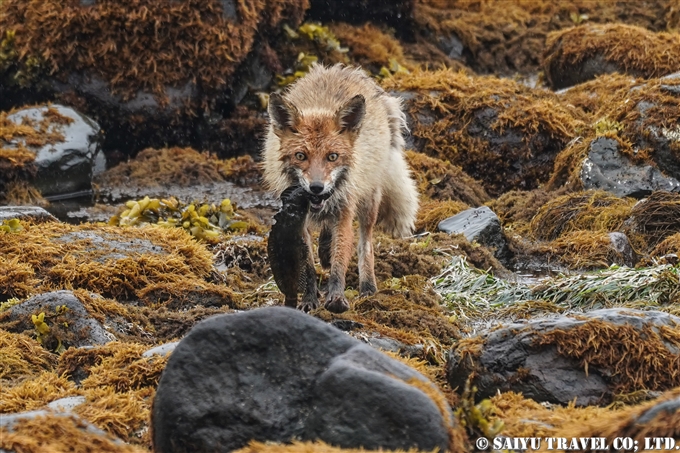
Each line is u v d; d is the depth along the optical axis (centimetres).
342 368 1397
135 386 1825
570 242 3061
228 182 4303
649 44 4791
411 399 1362
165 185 4225
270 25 4903
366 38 5456
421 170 3962
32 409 1662
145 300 2477
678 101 3697
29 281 2473
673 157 3606
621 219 3212
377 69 5281
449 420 1403
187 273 2638
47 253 2605
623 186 3541
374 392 1370
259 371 1451
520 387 1753
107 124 4581
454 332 2273
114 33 4509
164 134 4616
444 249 2914
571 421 1554
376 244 2925
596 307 2475
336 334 1475
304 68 5009
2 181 3966
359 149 2542
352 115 2470
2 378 1956
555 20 6103
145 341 2195
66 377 1934
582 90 4622
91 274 2498
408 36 5788
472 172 4203
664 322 1838
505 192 4144
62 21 4488
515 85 4466
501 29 6003
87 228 2886
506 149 4156
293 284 2155
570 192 3609
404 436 1352
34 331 2141
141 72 4528
